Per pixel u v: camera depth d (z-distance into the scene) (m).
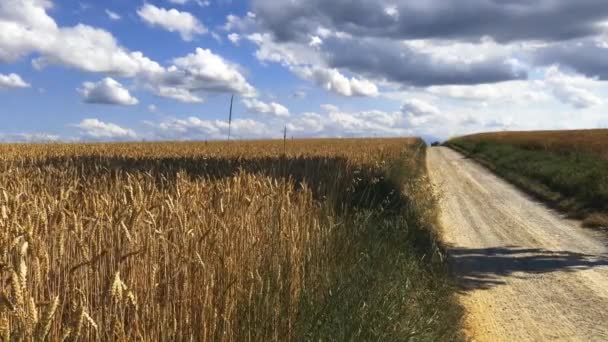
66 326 3.06
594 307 8.27
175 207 4.69
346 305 4.97
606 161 22.81
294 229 6.02
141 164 14.54
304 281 5.22
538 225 15.12
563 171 22.44
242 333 4.02
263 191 6.83
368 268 6.21
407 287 6.46
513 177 26.66
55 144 26.75
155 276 3.76
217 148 27.03
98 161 15.20
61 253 3.36
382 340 4.88
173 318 3.64
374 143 38.88
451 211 17.17
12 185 6.50
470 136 107.12
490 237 13.40
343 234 6.99
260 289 4.34
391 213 11.26
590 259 11.30
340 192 10.69
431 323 6.18
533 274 10.11
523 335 7.09
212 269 4.11
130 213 4.13
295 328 4.48
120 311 3.17
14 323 2.74
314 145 33.41
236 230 4.97
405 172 20.22
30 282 2.95
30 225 3.43
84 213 4.53
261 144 34.47
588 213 16.17
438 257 8.97
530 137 60.47
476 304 8.28
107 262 3.67
